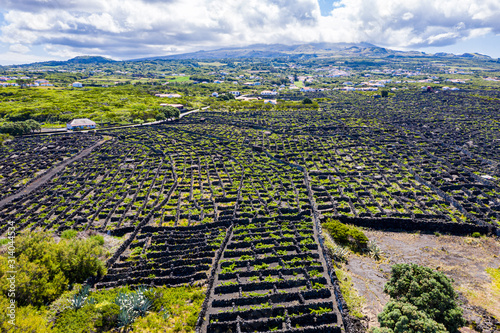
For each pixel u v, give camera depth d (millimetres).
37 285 41188
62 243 49156
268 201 78250
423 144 128500
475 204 75062
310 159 111000
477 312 44656
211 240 59875
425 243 63531
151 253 55781
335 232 62281
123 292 45844
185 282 49750
